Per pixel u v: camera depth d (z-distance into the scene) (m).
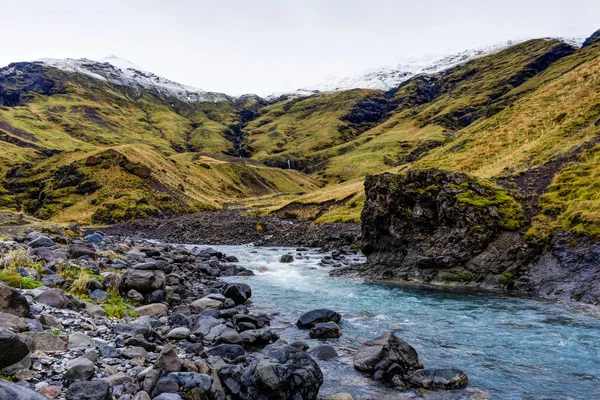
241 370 11.01
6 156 159.75
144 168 127.19
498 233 31.14
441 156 82.62
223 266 37.19
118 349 11.30
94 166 125.31
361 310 21.70
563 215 29.88
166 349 10.41
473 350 14.99
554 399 10.94
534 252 28.36
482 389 11.53
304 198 111.62
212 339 14.80
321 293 26.62
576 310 20.88
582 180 33.16
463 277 29.62
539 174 39.09
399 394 11.12
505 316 20.00
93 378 9.14
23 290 15.13
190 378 9.56
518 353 14.59
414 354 13.34
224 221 90.38
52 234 34.56
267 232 75.06
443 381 11.62
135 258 30.81
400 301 23.97
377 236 37.56
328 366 13.25
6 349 8.47
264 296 25.66
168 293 20.92
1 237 28.33
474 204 32.38
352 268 36.16
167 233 81.12
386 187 37.25
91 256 25.75
